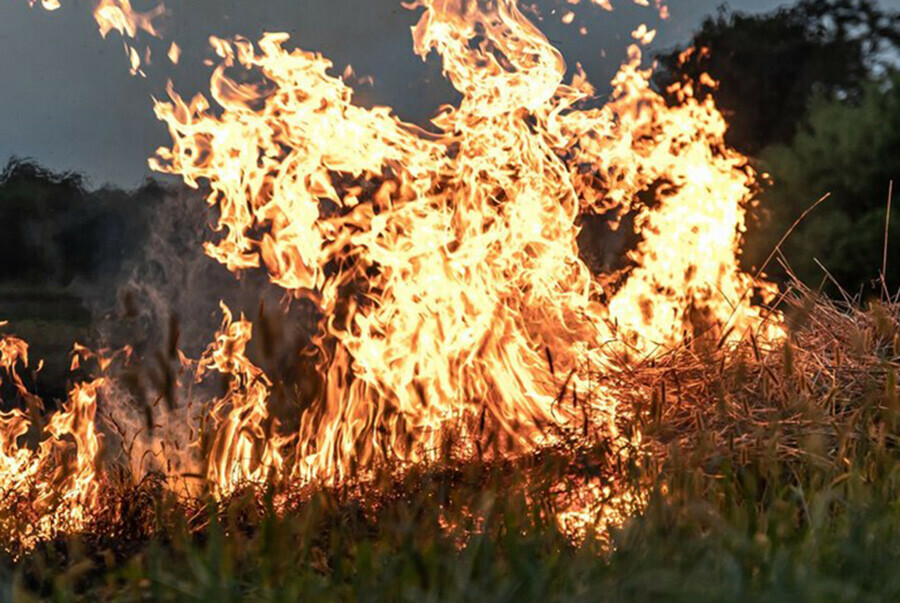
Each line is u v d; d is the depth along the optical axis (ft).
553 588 23.67
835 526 28.43
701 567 22.30
